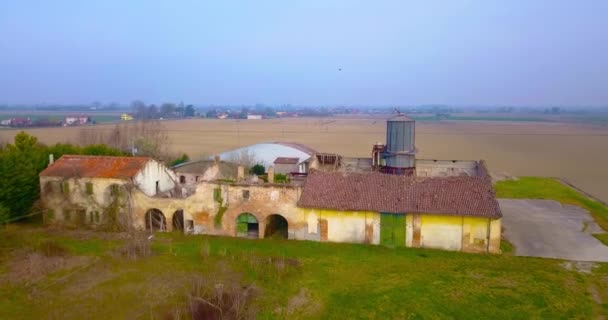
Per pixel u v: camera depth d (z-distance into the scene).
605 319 31.11
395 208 44.00
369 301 33.50
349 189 46.69
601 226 52.84
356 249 44.03
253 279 37.06
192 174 66.00
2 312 31.41
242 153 83.88
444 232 43.94
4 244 43.78
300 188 46.47
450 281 36.84
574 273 38.72
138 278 37.16
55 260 40.56
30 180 51.16
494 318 31.20
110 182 49.53
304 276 37.81
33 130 192.25
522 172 99.25
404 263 40.69
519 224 53.19
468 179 46.28
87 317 30.98
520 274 38.28
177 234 48.66
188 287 35.38
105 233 48.53
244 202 47.59
